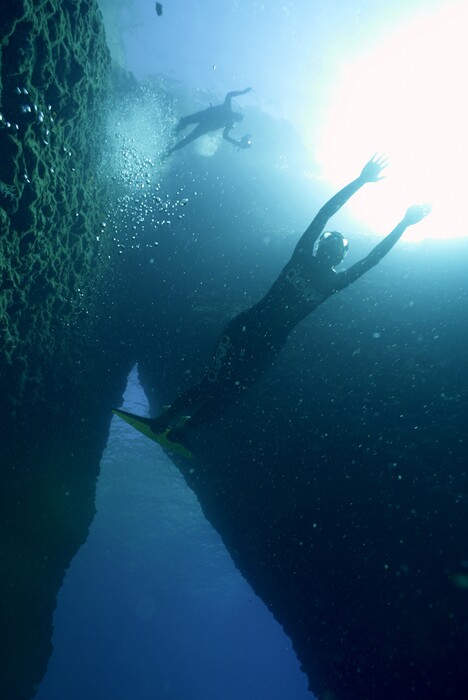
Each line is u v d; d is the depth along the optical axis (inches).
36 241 127.1
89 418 202.8
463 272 185.9
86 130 168.1
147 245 378.6
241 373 81.5
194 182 480.7
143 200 362.0
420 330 171.3
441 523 121.3
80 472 194.4
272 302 79.6
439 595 115.6
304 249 77.2
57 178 137.5
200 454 240.5
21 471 136.8
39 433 148.4
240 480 205.2
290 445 182.1
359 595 137.5
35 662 145.1
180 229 413.1
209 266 365.1
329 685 148.6
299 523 167.0
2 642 125.0
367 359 176.9
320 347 197.5
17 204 110.7
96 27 162.1
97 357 224.8
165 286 354.6
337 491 155.0
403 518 130.8
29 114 108.6
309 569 160.1
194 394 84.0
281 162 577.9
